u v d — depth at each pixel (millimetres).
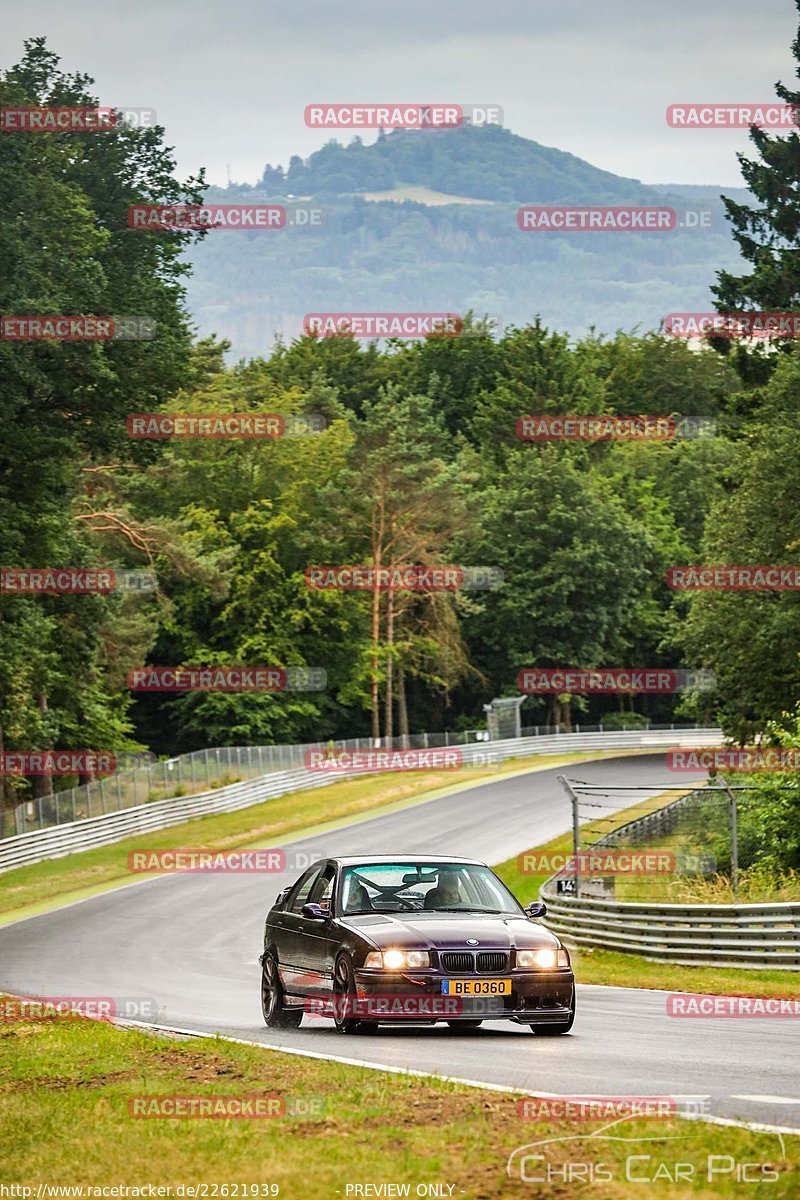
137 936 93938
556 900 85688
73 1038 40281
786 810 88000
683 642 133875
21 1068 34781
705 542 133000
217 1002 54625
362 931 37219
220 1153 23172
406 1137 23250
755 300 165125
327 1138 23625
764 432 128500
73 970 73938
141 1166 22844
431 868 40688
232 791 173000
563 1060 32406
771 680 127562
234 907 109625
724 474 151750
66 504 125062
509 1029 40844
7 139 99062
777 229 168625
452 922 37719
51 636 148125
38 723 144625
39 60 112312
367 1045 35719
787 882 79688
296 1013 42188
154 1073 32156
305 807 172875
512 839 144750
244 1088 28906
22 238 98625
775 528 125062
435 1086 27625
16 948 88062
